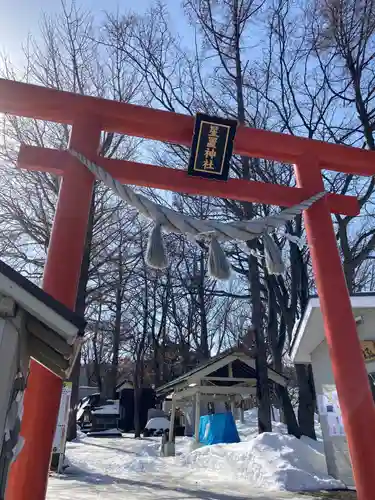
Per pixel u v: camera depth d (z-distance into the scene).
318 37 15.20
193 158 5.95
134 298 29.80
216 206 15.55
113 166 5.68
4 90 5.52
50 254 4.86
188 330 29.39
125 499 7.00
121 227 21.38
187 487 8.42
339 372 5.24
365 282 21.30
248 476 9.31
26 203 16.62
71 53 17.00
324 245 5.95
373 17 13.85
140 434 25.38
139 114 5.91
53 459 10.03
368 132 13.73
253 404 19.92
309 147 6.50
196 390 14.22
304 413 13.16
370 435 4.84
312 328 9.46
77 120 5.72
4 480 2.60
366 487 4.65
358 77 14.31
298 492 7.96
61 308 2.79
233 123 6.06
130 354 35.91
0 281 2.71
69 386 10.42
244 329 30.39
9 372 2.63
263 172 15.29
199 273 24.91
